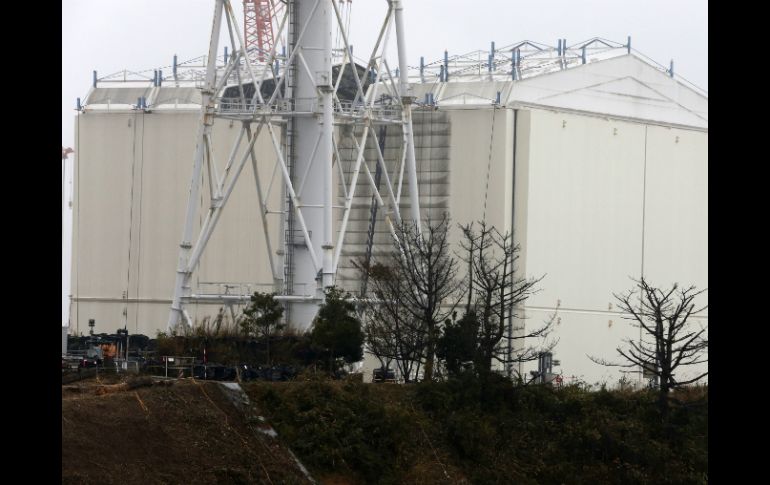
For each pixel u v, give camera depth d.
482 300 188.50
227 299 189.12
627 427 163.88
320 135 181.38
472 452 151.62
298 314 184.12
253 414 139.25
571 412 168.25
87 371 154.38
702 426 165.00
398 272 196.25
